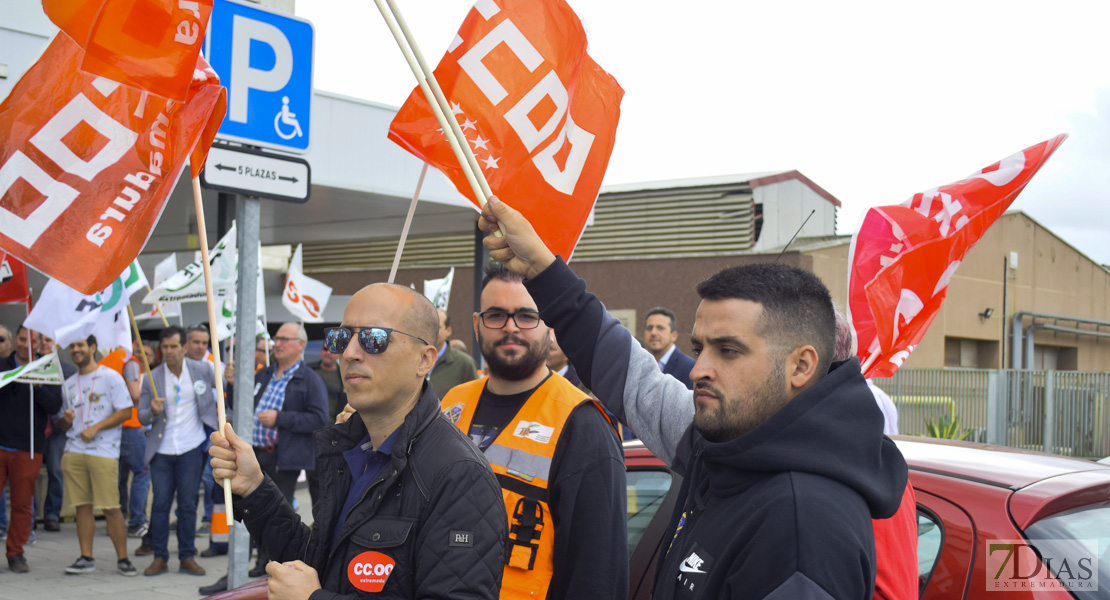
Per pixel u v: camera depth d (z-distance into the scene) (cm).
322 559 234
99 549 871
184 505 761
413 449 228
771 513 166
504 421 308
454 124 238
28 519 763
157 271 993
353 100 979
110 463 755
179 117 275
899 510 212
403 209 1112
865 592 162
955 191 325
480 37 297
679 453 232
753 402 183
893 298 319
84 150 277
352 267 2130
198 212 267
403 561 218
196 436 768
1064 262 2217
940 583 257
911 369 1584
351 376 232
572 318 243
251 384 473
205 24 261
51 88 278
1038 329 2162
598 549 277
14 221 276
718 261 1781
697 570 177
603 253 2016
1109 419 1498
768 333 183
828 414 176
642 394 245
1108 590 245
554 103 298
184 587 714
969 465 288
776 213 1898
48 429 839
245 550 467
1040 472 281
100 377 756
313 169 948
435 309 246
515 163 294
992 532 256
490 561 218
